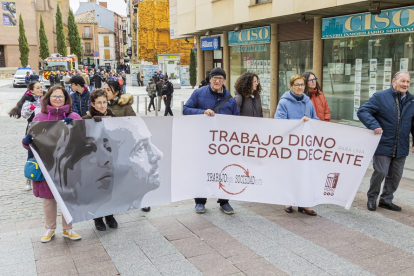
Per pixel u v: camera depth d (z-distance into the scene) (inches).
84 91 256.8
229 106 201.6
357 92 449.7
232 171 199.2
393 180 206.5
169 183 194.4
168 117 189.5
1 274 146.5
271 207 217.3
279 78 582.6
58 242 174.7
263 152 197.3
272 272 145.6
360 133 195.9
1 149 395.9
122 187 183.0
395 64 400.8
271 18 501.7
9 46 2175.2
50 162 165.3
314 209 213.3
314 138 195.9
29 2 2210.9
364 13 413.1
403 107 197.0
